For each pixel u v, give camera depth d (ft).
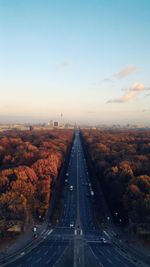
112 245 638.53
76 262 555.69
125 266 545.44
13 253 588.91
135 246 634.43
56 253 593.42
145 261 568.41
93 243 647.15
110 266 543.39
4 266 535.60
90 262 557.33
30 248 613.52
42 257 574.15
